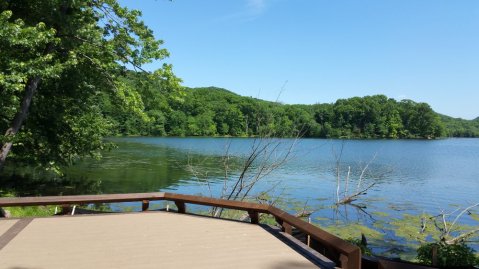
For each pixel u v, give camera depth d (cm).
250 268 477
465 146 10475
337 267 482
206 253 534
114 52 1518
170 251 541
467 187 2988
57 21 1313
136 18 1541
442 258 832
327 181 3055
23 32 1090
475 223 1733
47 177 2675
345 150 7044
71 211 870
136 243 576
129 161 4175
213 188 2514
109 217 755
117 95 1521
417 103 12488
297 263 497
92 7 1507
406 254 1254
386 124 10456
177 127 9844
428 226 1611
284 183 2819
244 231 656
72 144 1931
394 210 1975
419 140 12275
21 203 684
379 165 4584
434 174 3919
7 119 1584
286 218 605
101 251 534
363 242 1121
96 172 3259
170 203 2123
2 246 550
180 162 4078
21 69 1124
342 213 1834
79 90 1730
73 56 1355
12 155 1897
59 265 475
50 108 1706
